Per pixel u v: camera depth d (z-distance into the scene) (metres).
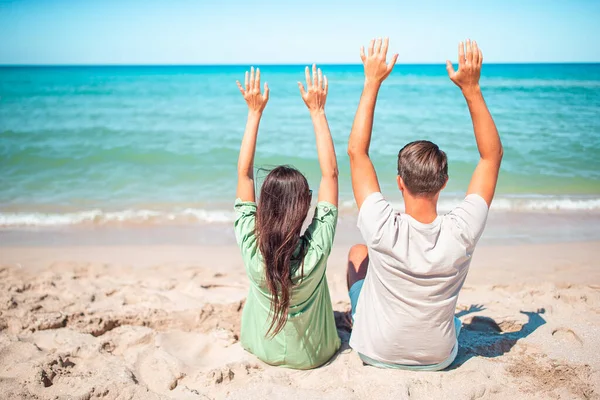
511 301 3.82
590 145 12.04
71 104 23.70
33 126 15.92
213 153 11.59
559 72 58.84
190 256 5.35
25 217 6.83
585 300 3.82
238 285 4.43
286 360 2.75
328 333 2.83
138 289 4.23
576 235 5.95
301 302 2.60
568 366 2.70
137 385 2.60
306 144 12.97
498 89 30.41
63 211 7.15
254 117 2.86
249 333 2.89
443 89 29.95
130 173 9.62
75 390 2.57
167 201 7.77
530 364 2.78
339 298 3.99
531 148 11.77
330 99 24.80
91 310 3.68
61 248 5.61
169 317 3.60
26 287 4.23
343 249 5.53
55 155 11.12
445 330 2.48
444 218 2.33
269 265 2.41
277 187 2.40
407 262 2.28
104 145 12.48
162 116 18.95
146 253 5.45
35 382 2.61
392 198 7.74
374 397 2.42
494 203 7.38
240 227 2.63
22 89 34.06
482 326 3.41
